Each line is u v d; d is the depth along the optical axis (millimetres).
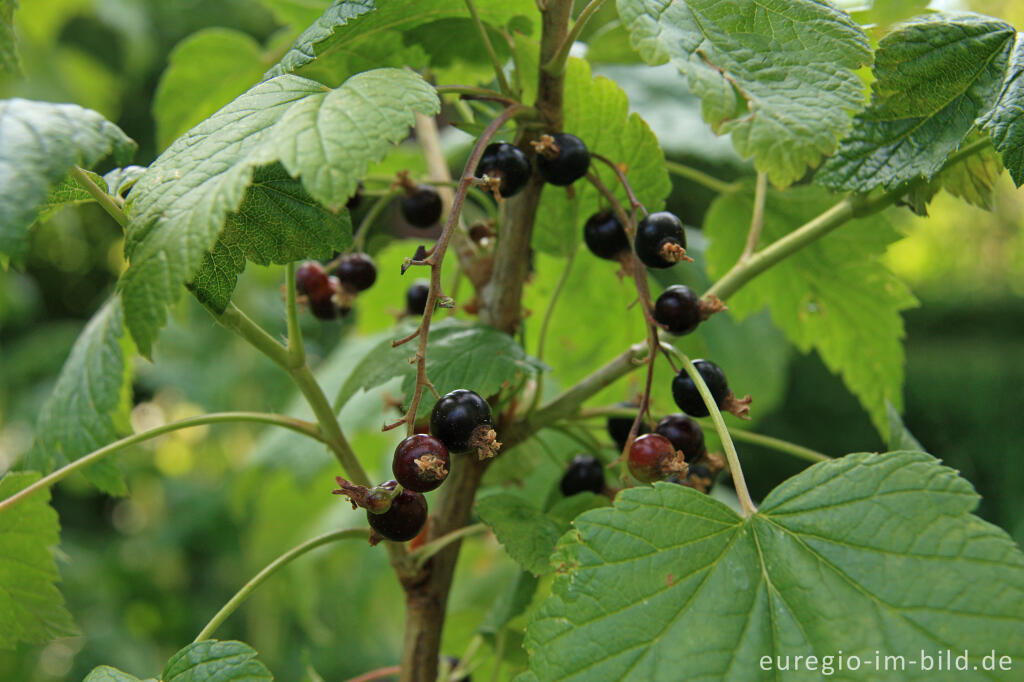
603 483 429
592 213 429
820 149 357
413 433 362
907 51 387
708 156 527
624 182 396
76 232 1459
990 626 339
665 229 384
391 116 351
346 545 820
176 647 1352
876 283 472
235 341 1213
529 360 397
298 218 378
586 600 352
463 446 362
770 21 370
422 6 401
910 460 357
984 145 396
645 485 382
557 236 432
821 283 482
